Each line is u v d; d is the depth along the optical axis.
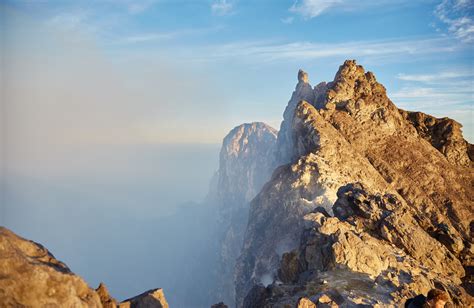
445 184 92.25
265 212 84.12
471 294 45.53
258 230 83.19
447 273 47.44
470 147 111.25
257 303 33.19
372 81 114.00
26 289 10.38
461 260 55.56
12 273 10.36
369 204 51.62
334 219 41.56
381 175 89.69
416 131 110.31
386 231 48.31
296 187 77.94
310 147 90.06
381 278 32.56
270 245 74.19
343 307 27.42
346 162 84.31
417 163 95.81
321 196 72.62
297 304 23.53
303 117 95.56
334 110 104.19
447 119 112.94
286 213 77.00
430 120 113.81
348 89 108.62
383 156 96.06
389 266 36.53
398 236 48.00
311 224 43.03
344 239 36.44
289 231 72.94
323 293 28.83
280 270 42.53
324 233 39.56
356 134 98.75
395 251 44.31
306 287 31.22
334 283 31.44
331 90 107.75
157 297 16.72
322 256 37.25
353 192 54.41
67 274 11.48
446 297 10.97
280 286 32.78
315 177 77.69
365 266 34.56
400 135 104.25
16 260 10.60
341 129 98.94
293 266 41.00
